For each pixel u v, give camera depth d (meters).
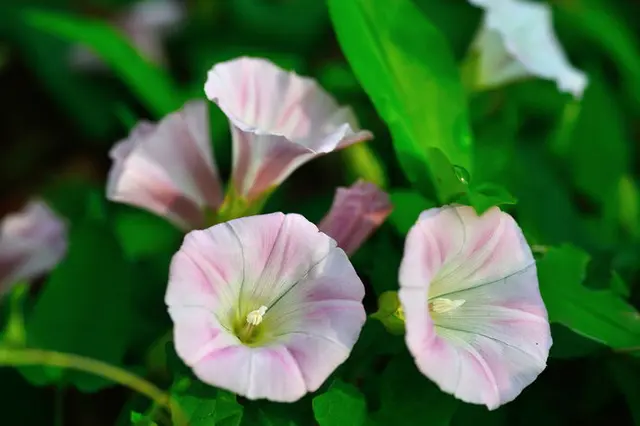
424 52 0.45
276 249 0.40
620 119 0.51
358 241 0.42
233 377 0.39
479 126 0.51
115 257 0.46
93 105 0.62
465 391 0.39
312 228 0.40
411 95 0.45
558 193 0.49
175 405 0.41
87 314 0.45
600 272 0.47
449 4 0.58
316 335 0.40
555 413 0.45
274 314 0.41
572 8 0.56
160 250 0.49
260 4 0.59
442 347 0.40
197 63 0.58
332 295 0.40
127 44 0.52
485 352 0.40
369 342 0.42
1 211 0.63
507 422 0.44
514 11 0.49
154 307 0.47
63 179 0.61
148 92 0.52
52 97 0.63
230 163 0.52
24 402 0.46
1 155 0.64
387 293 0.41
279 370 0.39
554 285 0.43
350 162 0.47
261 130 0.41
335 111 0.44
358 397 0.41
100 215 0.46
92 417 0.48
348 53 0.44
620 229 0.50
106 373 0.43
